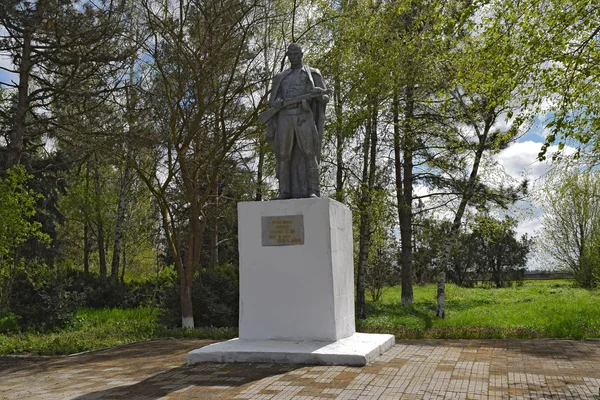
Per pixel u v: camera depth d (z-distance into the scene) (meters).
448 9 13.70
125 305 26.62
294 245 9.48
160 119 18.20
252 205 9.73
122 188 29.45
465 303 26.03
